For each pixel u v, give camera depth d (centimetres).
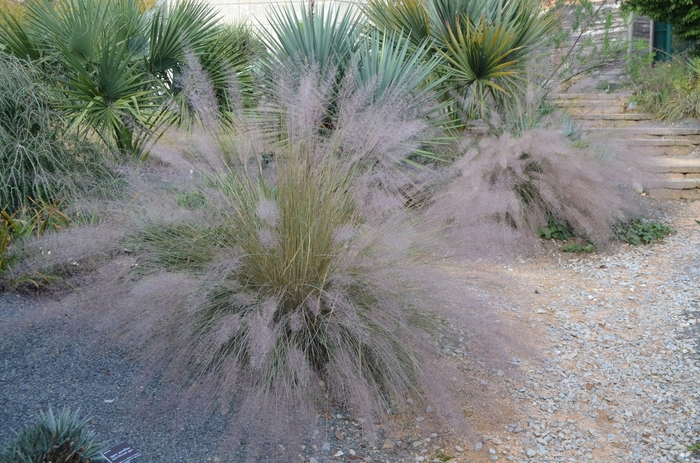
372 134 353
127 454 252
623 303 454
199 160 362
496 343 305
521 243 529
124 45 579
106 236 332
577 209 575
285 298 316
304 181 331
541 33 690
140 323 289
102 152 536
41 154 491
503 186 527
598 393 341
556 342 397
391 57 577
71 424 237
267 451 269
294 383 283
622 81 1009
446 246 354
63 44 550
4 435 254
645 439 302
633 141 664
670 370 360
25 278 373
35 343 326
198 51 616
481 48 620
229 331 273
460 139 598
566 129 642
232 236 336
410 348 302
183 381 292
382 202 349
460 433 280
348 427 295
